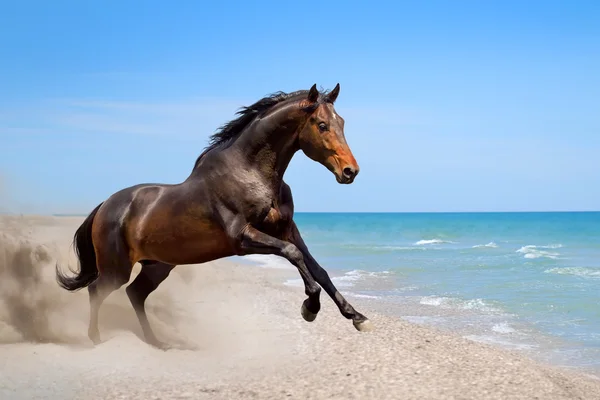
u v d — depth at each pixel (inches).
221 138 275.9
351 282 778.2
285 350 329.7
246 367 287.9
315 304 247.0
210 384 256.2
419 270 946.1
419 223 4094.5
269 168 262.2
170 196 282.5
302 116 254.4
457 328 471.8
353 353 319.9
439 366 295.3
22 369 267.7
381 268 985.5
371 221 4736.7
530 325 485.4
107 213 305.1
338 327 395.5
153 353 303.6
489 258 1212.5
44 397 237.0
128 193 302.7
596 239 2158.0
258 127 262.2
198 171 276.4
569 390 283.0
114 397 236.8
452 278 827.4
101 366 276.4
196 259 285.3
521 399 248.8
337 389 250.7
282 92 268.7
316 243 1988.2
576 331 464.4
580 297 637.9
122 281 304.8
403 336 371.6
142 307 324.5
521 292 676.1
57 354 291.4
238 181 261.1
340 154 247.8
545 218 5216.5
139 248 294.2
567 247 1646.2
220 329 385.4
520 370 298.7
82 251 321.1
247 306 476.7
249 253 260.8
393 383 260.2
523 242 1977.1
